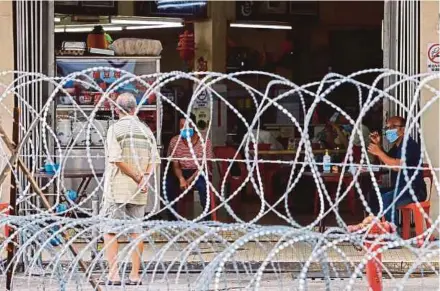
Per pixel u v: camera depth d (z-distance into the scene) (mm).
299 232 7770
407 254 15930
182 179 19578
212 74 9594
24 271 11977
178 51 27734
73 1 24156
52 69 17828
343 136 24391
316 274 13438
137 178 13711
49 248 10438
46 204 10992
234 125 27453
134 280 13008
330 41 31109
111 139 13852
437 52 18547
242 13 28625
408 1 18688
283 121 28203
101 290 11102
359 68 31266
